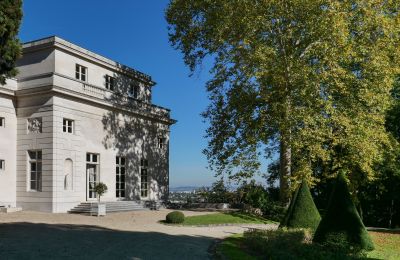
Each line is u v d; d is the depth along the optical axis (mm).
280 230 16016
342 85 22875
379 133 24062
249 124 25750
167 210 32062
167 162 39656
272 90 24359
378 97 23656
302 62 23688
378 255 15039
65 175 27625
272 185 40656
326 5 23109
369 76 24125
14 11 17016
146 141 36531
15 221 20359
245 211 30125
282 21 24141
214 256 13008
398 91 32188
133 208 31453
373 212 38938
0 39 16844
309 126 23922
